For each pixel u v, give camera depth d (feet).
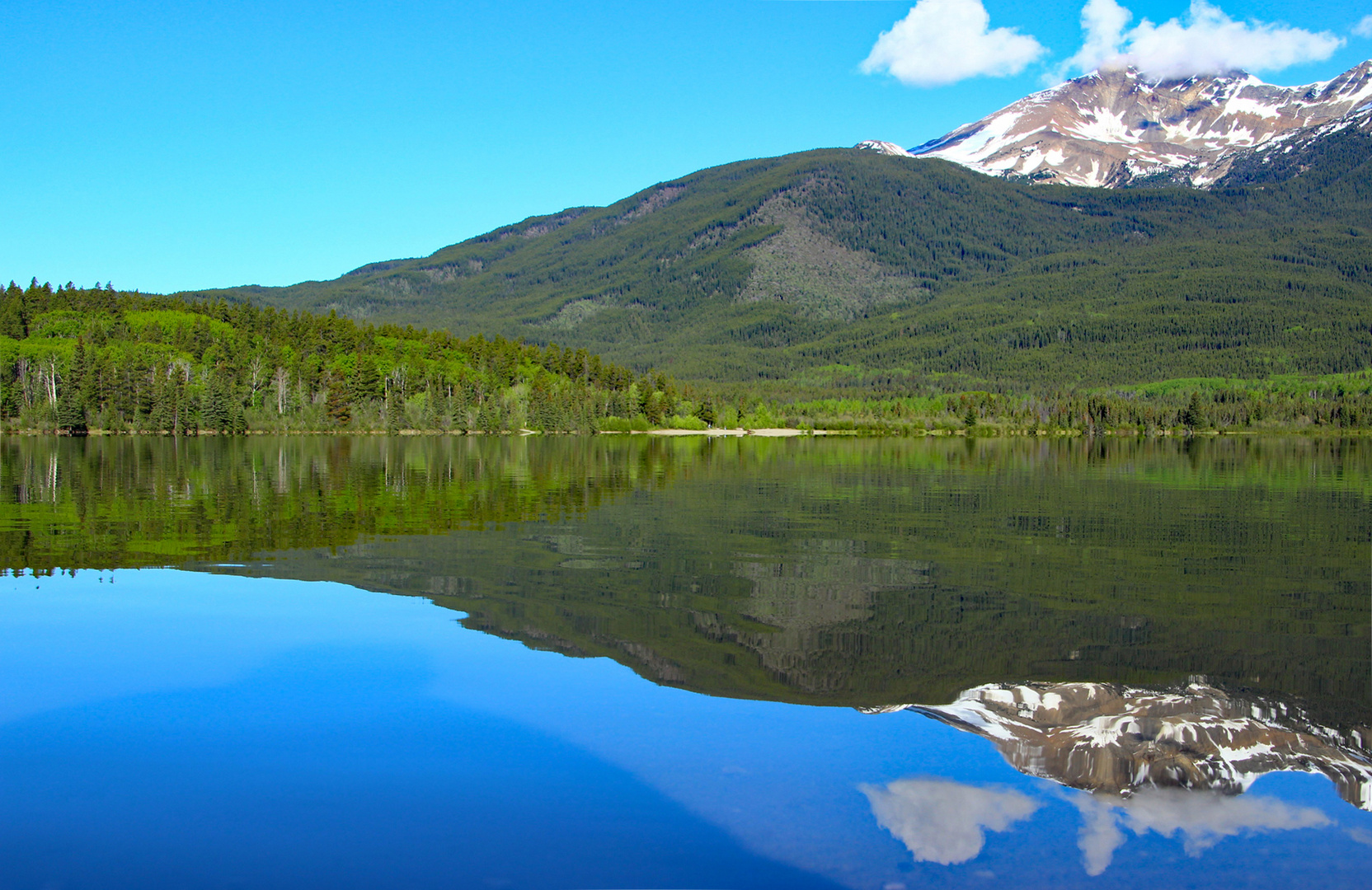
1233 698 56.03
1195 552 109.09
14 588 83.25
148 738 48.47
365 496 165.99
